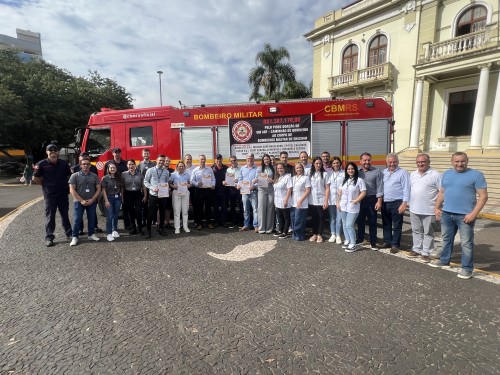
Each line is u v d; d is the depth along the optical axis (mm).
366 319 3287
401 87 17594
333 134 7828
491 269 4828
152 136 8484
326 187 6207
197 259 5219
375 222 5738
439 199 4762
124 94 31094
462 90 15734
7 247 5914
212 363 2613
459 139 15930
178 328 3148
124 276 4496
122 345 2871
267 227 7016
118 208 6590
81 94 25328
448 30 15805
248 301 3713
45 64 25906
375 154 7730
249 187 7117
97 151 8891
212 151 8266
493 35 13352
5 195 14469
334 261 5109
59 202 6363
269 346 2836
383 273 4574
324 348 2801
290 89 24188
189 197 7418
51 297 3848
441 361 2605
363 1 19016
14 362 2646
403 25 17219
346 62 20578
